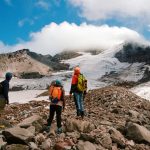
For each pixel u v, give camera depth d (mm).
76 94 18203
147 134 14289
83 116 18219
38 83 192000
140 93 74438
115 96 29578
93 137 12875
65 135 13625
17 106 28578
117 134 14172
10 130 12055
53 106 14141
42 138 12555
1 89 14914
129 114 20391
